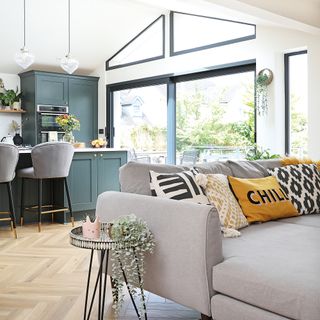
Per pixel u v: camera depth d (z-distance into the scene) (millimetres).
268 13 3617
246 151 5379
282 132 4961
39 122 6855
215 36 5629
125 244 1977
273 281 1712
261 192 2793
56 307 2471
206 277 1934
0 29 5918
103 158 5539
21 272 3119
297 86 4891
